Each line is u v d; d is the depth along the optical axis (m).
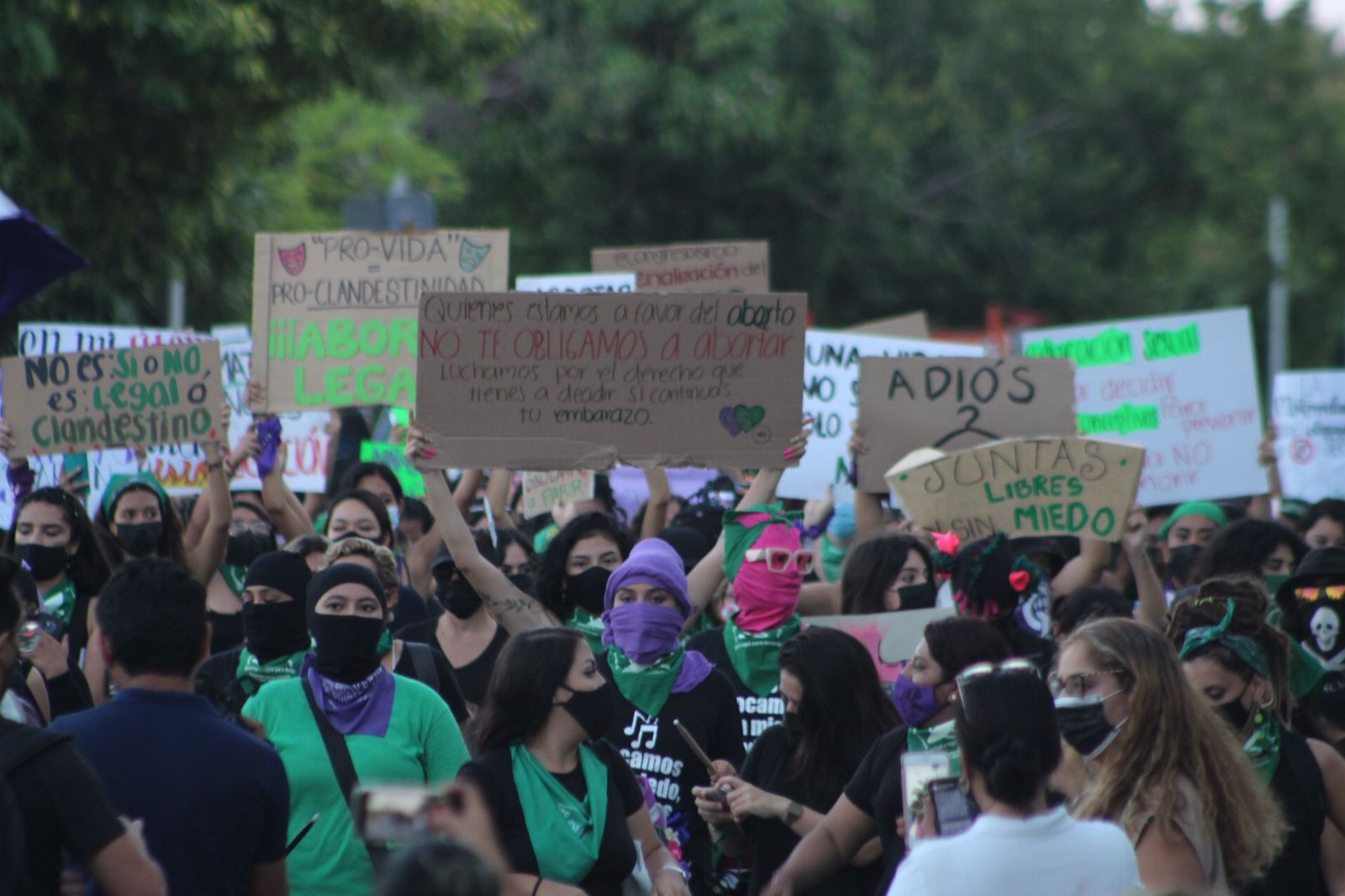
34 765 12.21
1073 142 141.25
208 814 13.46
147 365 25.50
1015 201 128.38
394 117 80.38
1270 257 129.88
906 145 119.31
